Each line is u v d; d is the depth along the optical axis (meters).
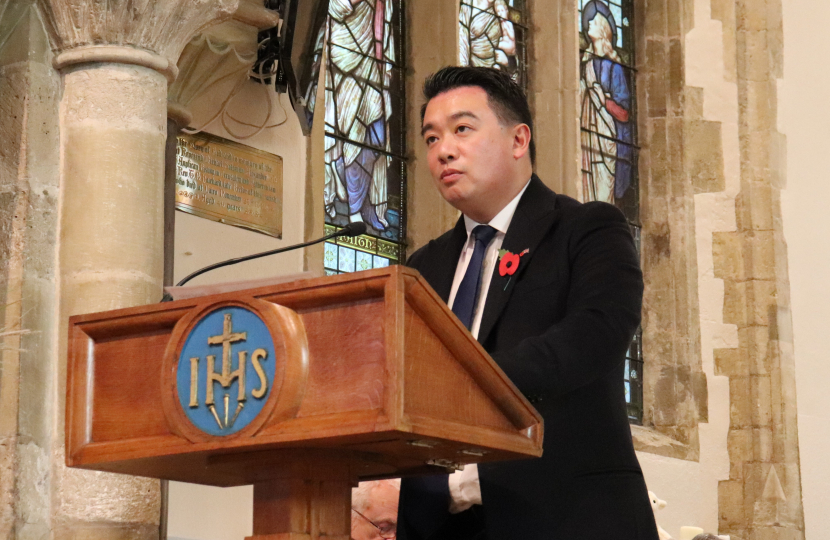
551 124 8.30
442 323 1.87
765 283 8.90
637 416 8.69
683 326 8.78
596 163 8.81
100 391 2.08
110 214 3.57
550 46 8.43
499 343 2.49
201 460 2.03
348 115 7.25
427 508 2.55
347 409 1.79
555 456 2.43
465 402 1.95
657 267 8.93
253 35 5.16
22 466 3.35
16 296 3.46
